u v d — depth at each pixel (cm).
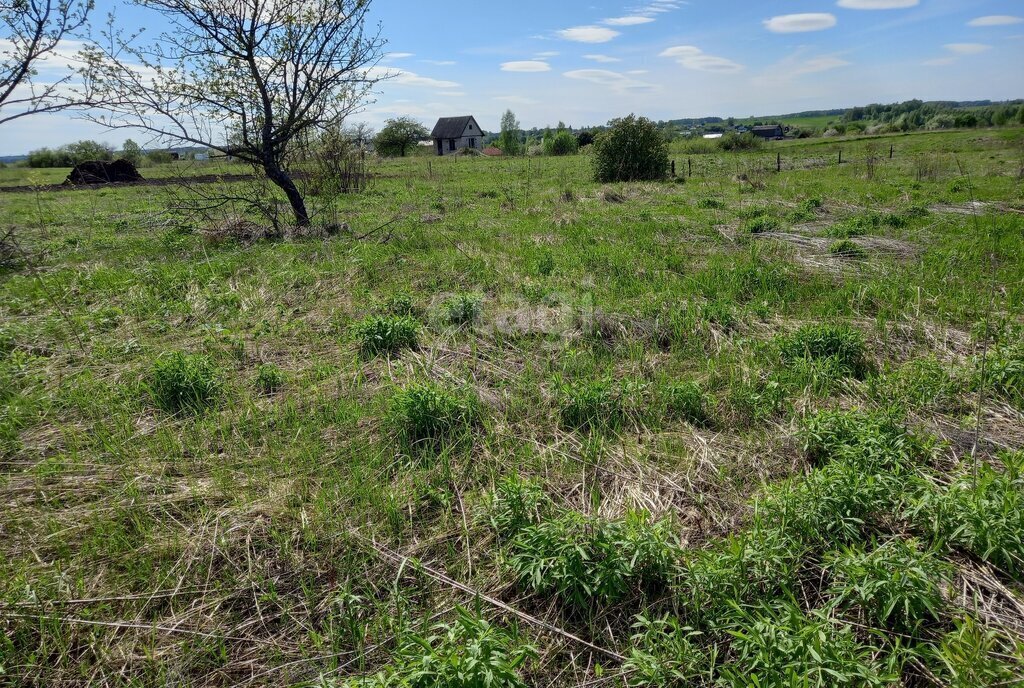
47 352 608
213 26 1023
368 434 443
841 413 421
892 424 406
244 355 581
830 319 629
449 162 3991
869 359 537
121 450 432
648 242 973
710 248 949
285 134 1147
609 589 287
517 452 420
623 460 407
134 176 2972
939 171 2023
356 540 340
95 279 826
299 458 415
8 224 1480
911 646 264
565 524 312
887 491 335
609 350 570
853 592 283
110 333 643
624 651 274
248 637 289
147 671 275
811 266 812
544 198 1588
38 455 436
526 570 299
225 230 1127
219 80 1059
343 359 571
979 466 377
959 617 273
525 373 525
